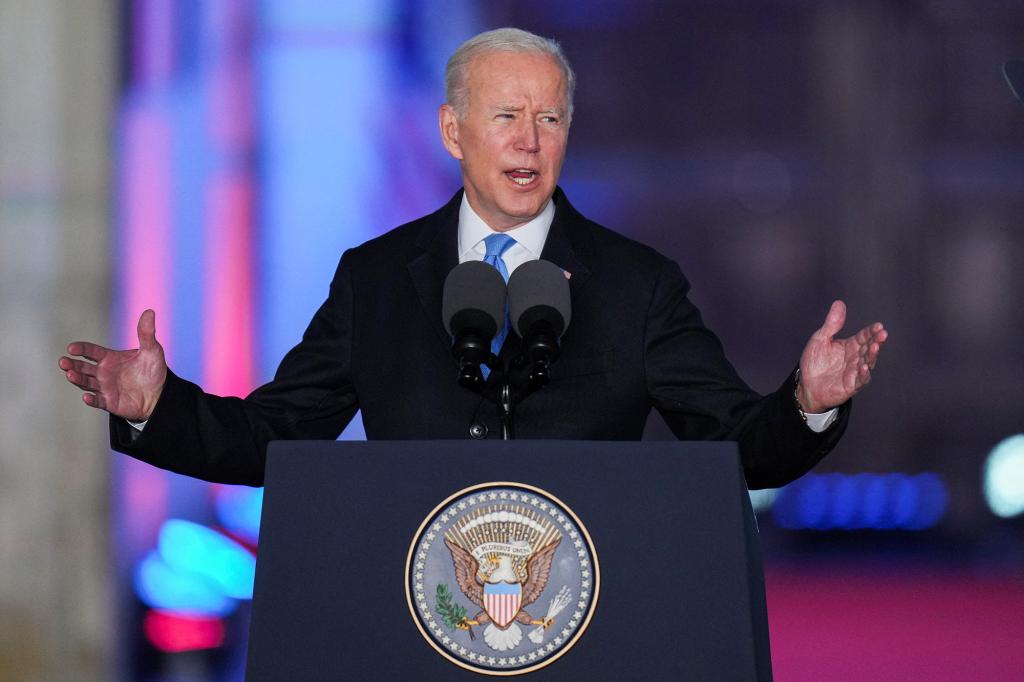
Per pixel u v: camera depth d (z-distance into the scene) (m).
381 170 46.12
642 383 10.73
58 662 26.14
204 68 42.81
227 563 27.81
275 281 44.22
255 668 7.71
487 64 10.84
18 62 27.20
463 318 9.27
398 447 7.96
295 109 45.31
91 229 27.00
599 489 7.84
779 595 37.72
